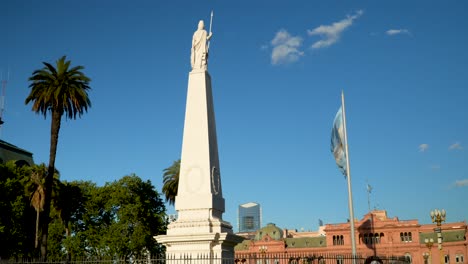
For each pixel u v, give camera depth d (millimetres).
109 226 67938
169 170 61281
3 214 53000
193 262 25562
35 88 45438
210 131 28625
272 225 133625
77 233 67062
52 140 45938
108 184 71938
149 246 67812
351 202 38531
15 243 51219
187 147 28156
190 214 27188
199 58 29625
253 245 127125
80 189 65312
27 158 75188
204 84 28938
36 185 55281
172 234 26500
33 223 58875
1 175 56031
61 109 46062
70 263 27531
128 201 69125
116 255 62844
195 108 28656
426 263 114062
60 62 46156
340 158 40656
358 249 116875
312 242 123938
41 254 45062
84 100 46312
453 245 114875
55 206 58969
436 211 48969
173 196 60156
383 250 115875
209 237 25703
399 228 116438
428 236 117438
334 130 41250
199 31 30188
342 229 119375
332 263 118688
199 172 27625
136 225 68000
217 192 28312
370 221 118438
